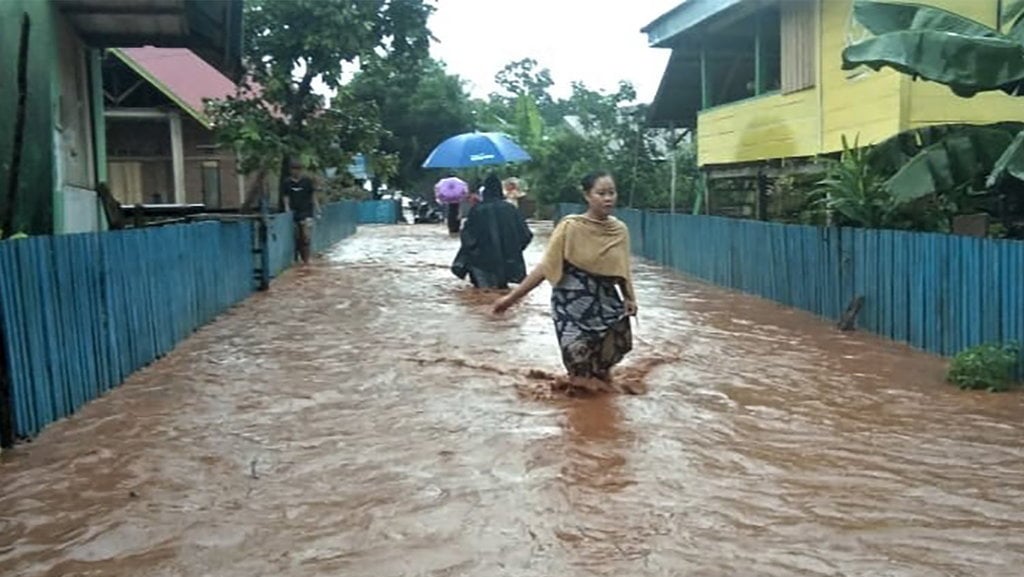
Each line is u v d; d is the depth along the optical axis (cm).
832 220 1207
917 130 1134
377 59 2275
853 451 588
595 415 678
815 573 407
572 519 473
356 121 2327
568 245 738
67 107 1254
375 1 2230
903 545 437
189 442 618
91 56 1448
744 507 489
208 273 1173
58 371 682
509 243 1494
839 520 470
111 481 541
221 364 890
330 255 2256
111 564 427
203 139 2588
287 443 614
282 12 2105
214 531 463
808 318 1184
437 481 534
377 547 441
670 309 1275
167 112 2350
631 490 515
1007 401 718
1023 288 784
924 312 945
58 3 1173
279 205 2191
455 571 412
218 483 536
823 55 1550
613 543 442
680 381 796
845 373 829
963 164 1000
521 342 993
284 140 2139
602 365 755
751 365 866
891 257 1011
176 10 1194
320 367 864
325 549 439
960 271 877
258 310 1275
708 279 1659
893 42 955
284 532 461
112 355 796
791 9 1658
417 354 925
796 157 1664
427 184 5119
